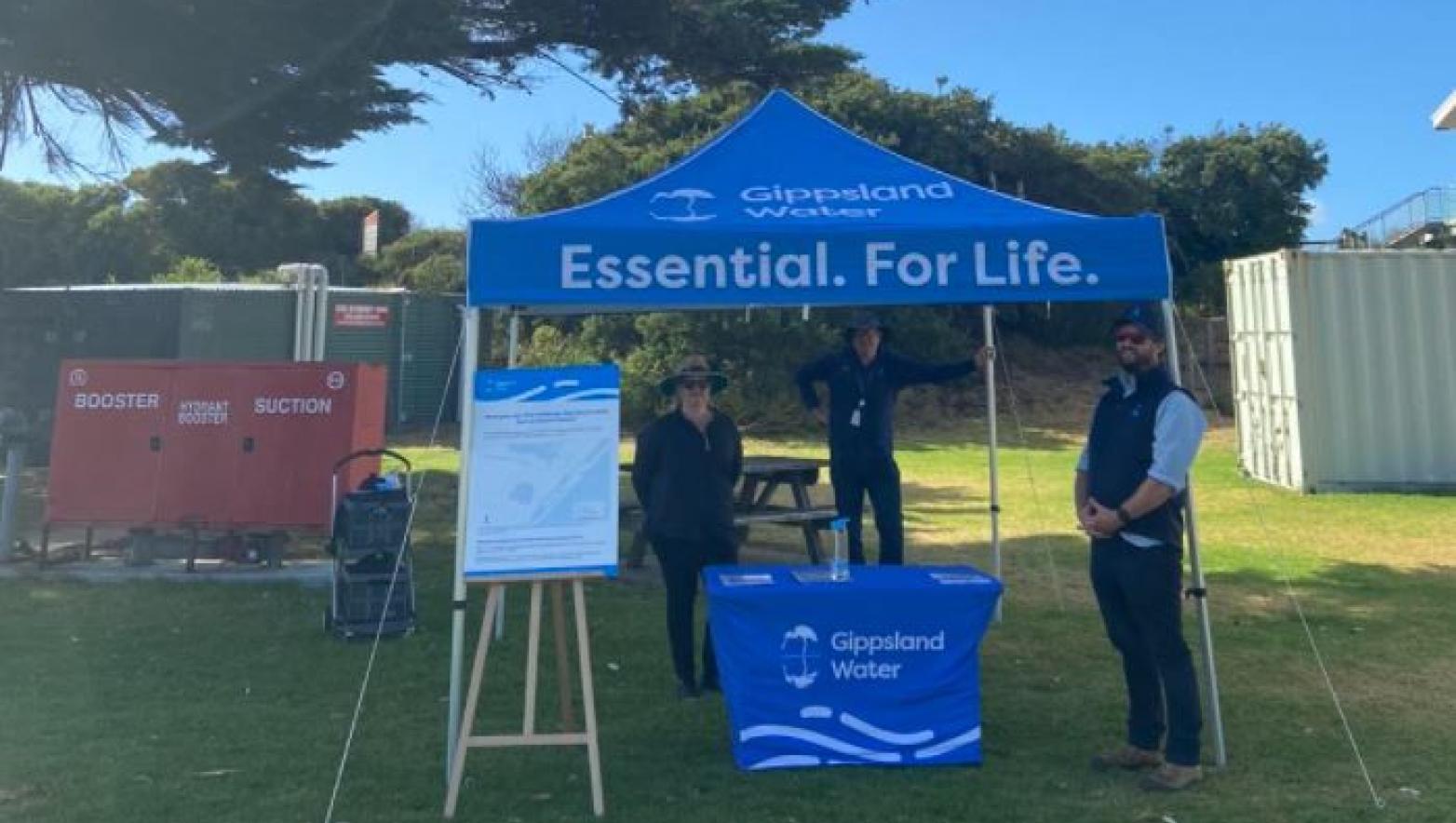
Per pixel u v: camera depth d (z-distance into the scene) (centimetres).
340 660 668
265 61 1127
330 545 746
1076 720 559
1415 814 438
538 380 471
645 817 436
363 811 441
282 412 930
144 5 1038
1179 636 467
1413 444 1388
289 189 1445
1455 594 855
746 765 486
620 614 793
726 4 1420
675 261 483
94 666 650
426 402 2452
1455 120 1875
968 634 497
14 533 1007
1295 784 471
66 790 458
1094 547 491
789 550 1088
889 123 3166
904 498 1458
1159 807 445
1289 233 4025
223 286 2020
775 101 631
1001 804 448
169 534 927
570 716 495
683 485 590
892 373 747
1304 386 1402
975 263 492
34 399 1780
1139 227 494
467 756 506
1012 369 3005
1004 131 3300
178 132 1259
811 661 491
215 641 712
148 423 933
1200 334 2684
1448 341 1388
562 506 454
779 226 494
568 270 476
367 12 1096
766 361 2411
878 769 487
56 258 3969
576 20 1344
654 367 2397
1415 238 2761
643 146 2822
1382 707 580
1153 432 463
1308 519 1220
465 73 1374
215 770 484
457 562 467
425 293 2458
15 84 1220
